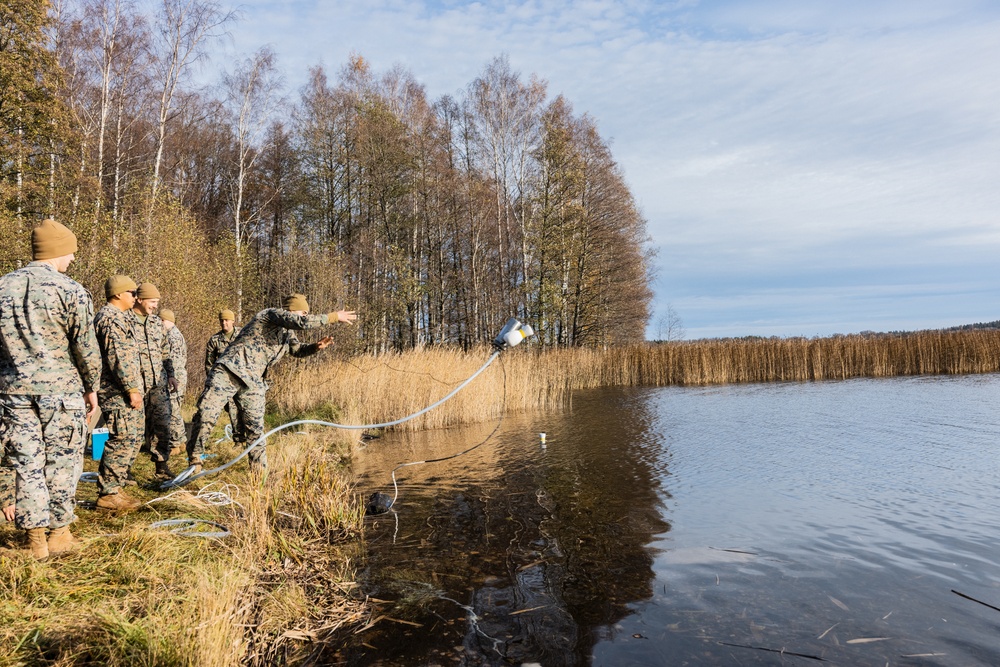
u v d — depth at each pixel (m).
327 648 3.00
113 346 4.48
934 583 3.73
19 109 16.97
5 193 15.73
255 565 3.77
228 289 16.14
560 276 28.78
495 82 27.56
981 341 21.98
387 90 31.45
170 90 20.75
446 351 13.82
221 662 2.60
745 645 2.99
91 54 20.17
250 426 5.61
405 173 29.86
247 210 31.42
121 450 4.69
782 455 7.82
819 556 4.23
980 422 10.11
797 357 22.33
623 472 7.03
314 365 13.53
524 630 3.19
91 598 3.09
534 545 4.54
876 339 22.64
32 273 3.42
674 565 4.10
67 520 3.59
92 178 17.59
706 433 9.87
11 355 3.32
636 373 22.73
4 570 3.20
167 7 20.50
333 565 4.11
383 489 6.34
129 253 12.34
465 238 30.70
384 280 26.16
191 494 5.10
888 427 9.86
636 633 3.14
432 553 4.36
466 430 10.97
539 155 27.58
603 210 29.47
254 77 25.28
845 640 3.03
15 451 3.32
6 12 16.52
